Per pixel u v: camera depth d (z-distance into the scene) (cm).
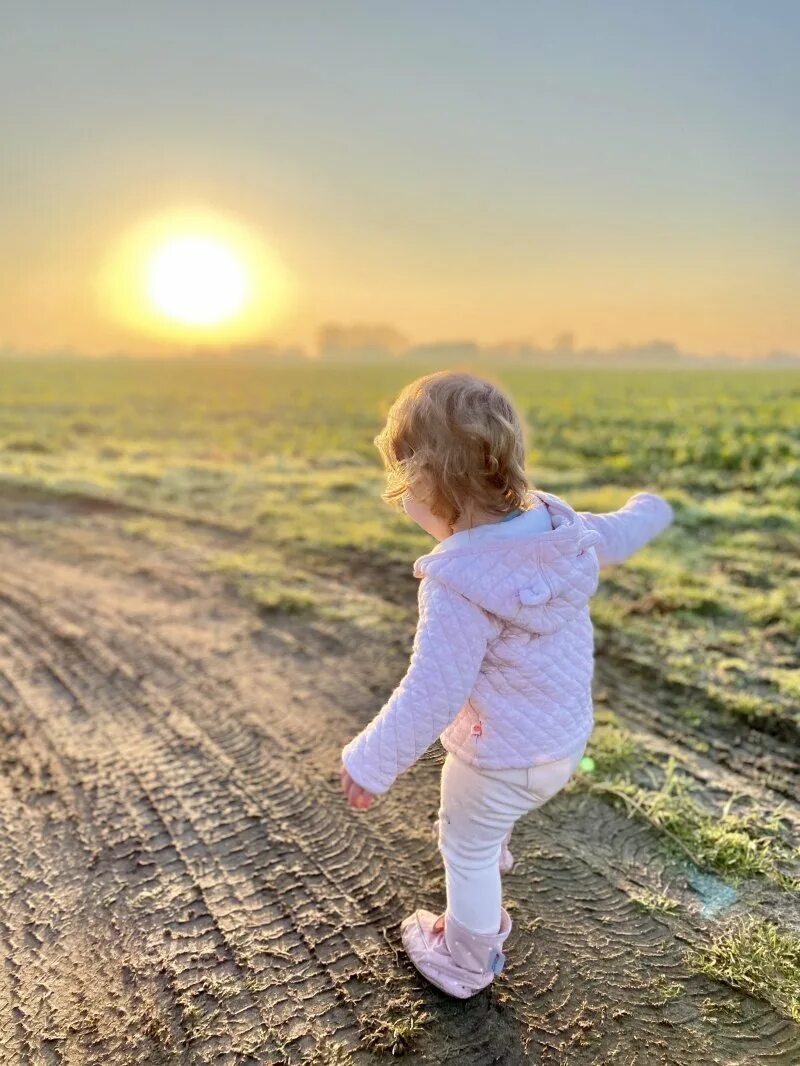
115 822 266
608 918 221
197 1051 183
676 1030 186
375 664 388
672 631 415
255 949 211
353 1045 183
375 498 774
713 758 299
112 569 547
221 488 830
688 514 678
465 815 178
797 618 421
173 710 344
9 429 1470
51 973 205
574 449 1241
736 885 232
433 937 203
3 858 249
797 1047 181
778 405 2188
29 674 380
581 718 176
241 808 273
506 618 161
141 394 2803
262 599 473
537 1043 183
